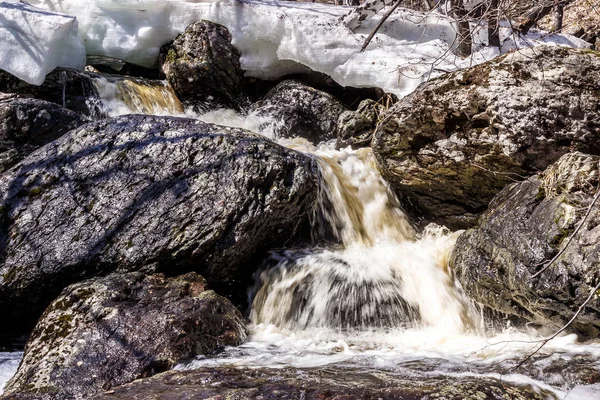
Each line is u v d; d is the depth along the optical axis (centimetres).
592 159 443
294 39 813
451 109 564
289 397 303
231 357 399
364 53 804
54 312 430
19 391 366
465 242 506
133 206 520
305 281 525
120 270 498
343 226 621
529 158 535
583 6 1130
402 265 546
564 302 399
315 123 823
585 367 348
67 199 524
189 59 820
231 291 544
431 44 803
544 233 420
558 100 523
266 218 532
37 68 709
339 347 439
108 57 870
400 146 607
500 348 413
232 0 842
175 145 551
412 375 342
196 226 512
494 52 763
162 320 415
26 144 632
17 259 496
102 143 554
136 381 349
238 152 549
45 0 851
